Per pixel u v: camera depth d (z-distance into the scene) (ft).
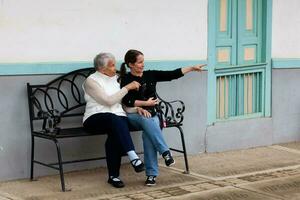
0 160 21.15
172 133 25.55
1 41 20.80
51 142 22.18
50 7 21.72
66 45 22.20
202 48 26.13
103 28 23.04
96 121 20.93
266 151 27.66
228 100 27.63
